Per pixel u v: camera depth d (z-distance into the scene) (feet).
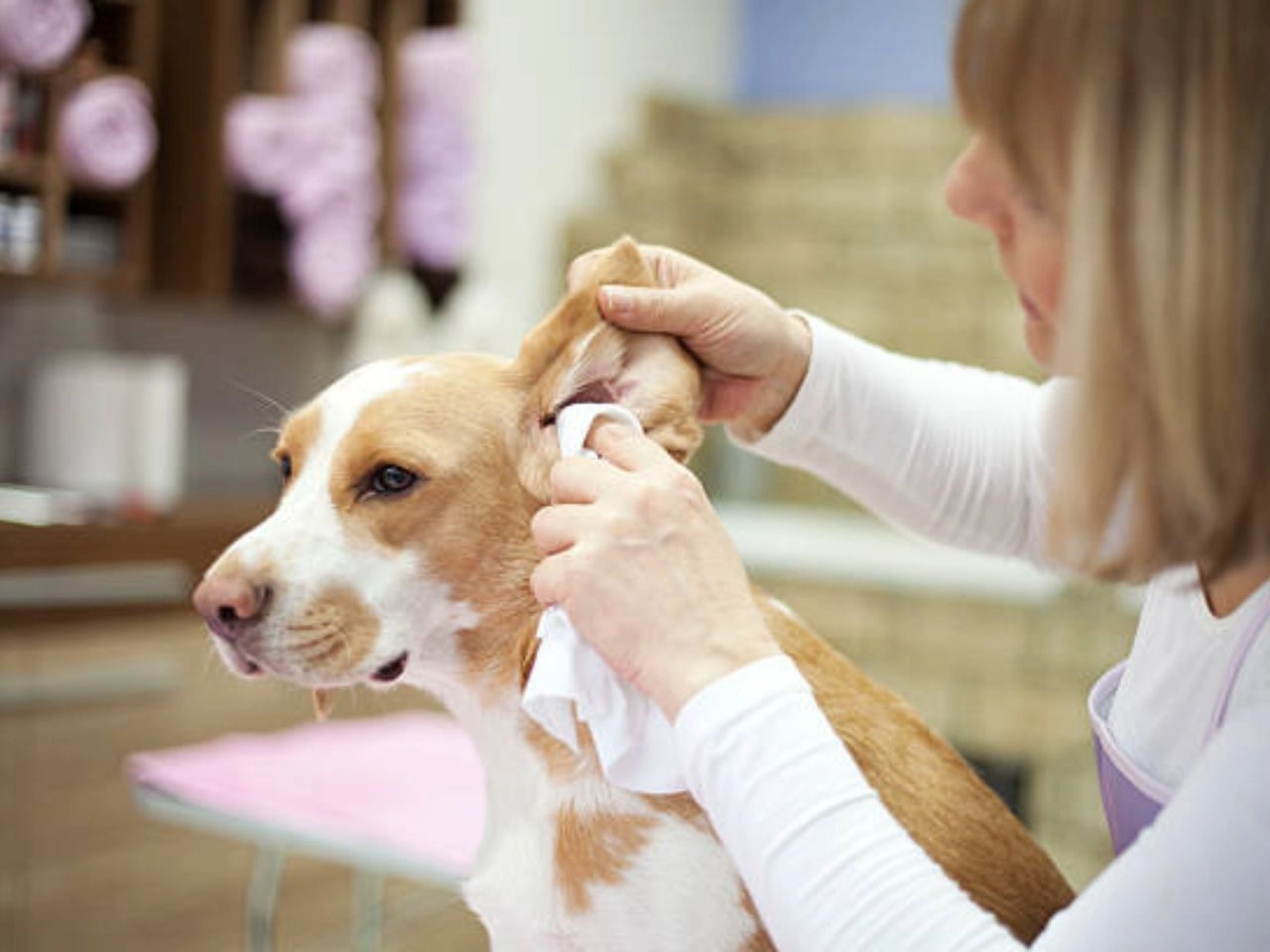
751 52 16.10
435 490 2.61
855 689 2.67
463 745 6.26
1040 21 1.84
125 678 7.81
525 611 2.65
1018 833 2.70
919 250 13.67
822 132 14.37
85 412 8.79
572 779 2.52
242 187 9.35
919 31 14.93
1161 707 2.30
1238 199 1.65
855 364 3.05
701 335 2.78
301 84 9.59
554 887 2.56
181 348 10.28
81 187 8.59
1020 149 1.94
